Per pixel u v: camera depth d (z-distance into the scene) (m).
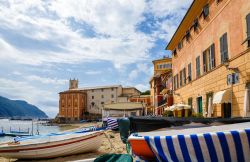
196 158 3.04
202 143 3.02
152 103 55.31
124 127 7.62
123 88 103.44
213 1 17.19
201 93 19.72
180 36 26.50
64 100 98.56
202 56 19.53
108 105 40.09
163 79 44.84
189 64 23.33
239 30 13.37
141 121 7.48
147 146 3.31
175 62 29.53
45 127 69.81
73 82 123.19
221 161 2.99
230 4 14.51
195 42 21.42
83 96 99.69
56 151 12.83
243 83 12.95
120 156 4.02
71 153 13.23
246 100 12.28
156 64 56.22
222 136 2.98
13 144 13.16
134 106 39.91
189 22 22.84
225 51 15.25
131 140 3.45
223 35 15.54
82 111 98.50
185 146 3.07
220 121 6.65
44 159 12.86
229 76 14.50
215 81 16.80
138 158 3.55
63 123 89.38
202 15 19.44
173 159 3.12
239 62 13.38
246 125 3.77
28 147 12.59
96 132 13.73
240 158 2.98
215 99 14.98
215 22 16.86
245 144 2.96
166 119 7.18
